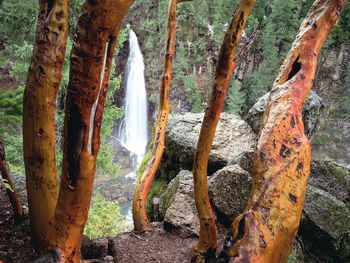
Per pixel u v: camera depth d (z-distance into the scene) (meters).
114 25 1.48
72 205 1.83
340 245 4.06
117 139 23.42
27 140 2.40
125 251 3.60
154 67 26.27
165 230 4.08
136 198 4.22
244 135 6.31
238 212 4.12
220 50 2.38
